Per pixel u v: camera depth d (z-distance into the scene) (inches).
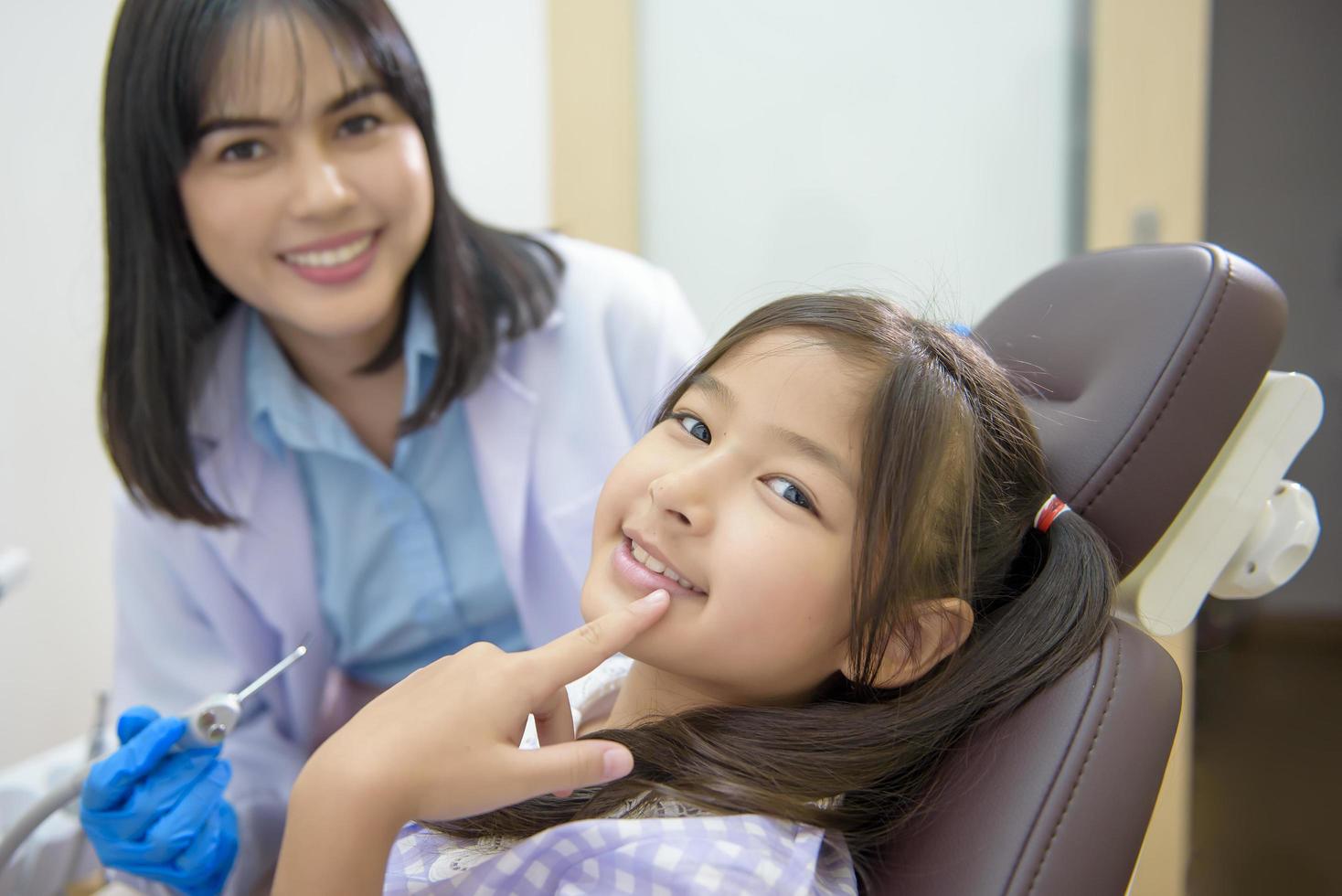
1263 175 90.3
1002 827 20.7
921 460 22.4
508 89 66.1
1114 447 24.8
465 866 23.4
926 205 63.6
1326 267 90.8
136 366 36.6
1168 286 25.7
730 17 63.7
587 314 42.9
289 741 44.6
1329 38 87.3
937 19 61.6
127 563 43.2
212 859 30.7
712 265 66.5
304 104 32.9
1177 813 63.6
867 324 24.0
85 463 67.9
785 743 22.5
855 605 22.3
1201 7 57.2
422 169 36.2
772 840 21.0
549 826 24.0
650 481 24.0
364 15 33.5
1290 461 26.1
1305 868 68.2
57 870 40.6
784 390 23.0
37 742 68.7
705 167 65.5
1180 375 24.5
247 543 40.8
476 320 39.4
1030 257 62.9
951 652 23.8
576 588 42.0
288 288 35.8
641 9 64.3
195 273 37.7
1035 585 24.0
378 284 36.3
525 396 41.1
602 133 64.8
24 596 67.5
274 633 44.2
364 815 18.9
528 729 29.5
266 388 39.7
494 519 40.5
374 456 40.5
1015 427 24.8
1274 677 95.5
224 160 34.0
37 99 64.4
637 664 26.5
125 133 33.8
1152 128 58.7
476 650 21.6
